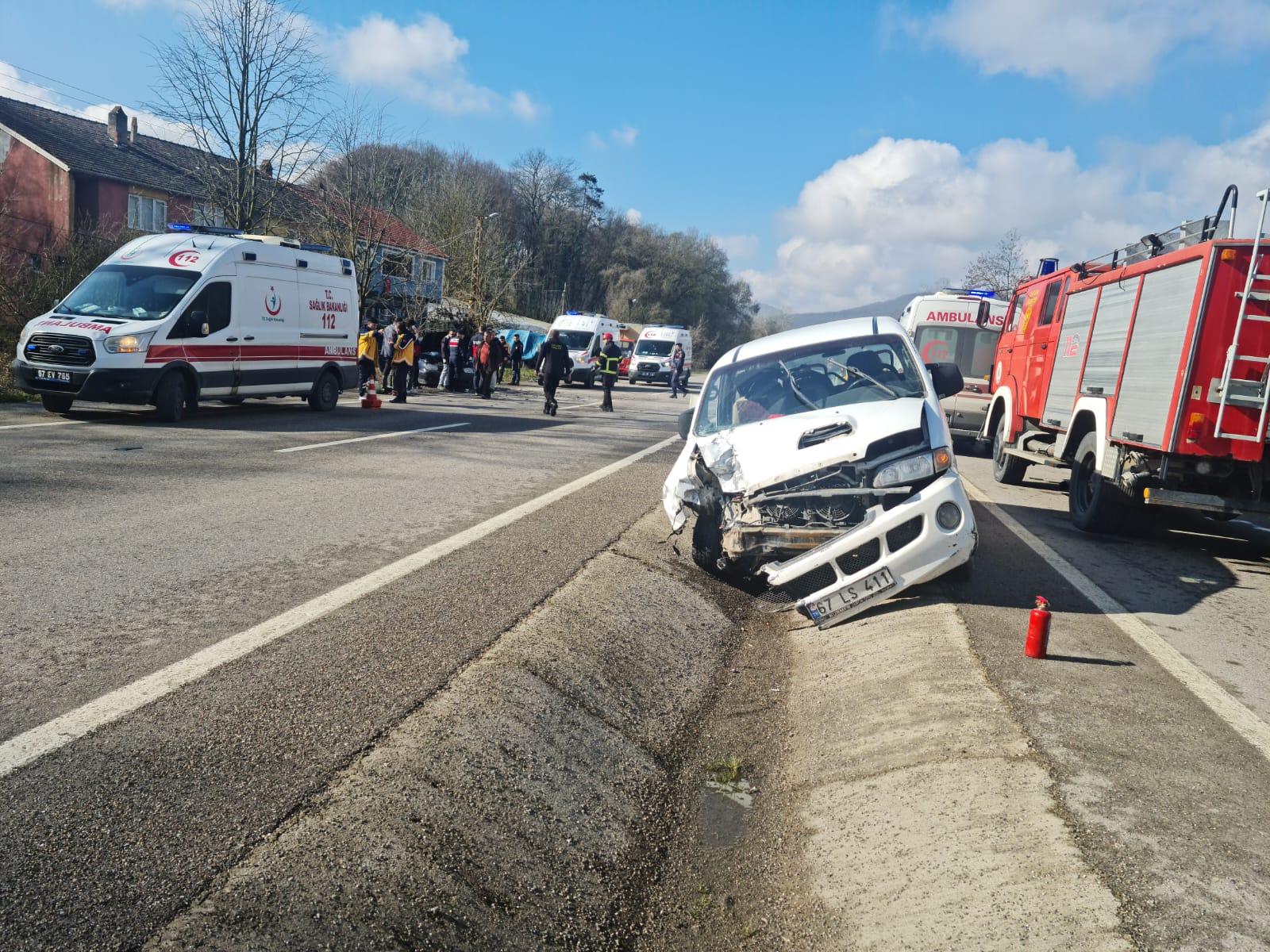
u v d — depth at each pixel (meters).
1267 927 2.54
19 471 8.53
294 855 2.61
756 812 3.65
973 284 34.53
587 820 3.33
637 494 9.30
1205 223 8.02
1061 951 2.45
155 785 2.93
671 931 2.88
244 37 25.47
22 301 19.69
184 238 14.77
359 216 29.86
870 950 2.64
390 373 23.44
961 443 19.30
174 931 2.27
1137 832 3.02
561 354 20.22
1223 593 6.78
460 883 2.73
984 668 4.53
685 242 102.94
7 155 39.19
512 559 6.22
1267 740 3.88
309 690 3.76
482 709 3.70
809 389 6.93
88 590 5.00
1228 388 7.69
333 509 7.70
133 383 13.02
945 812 3.23
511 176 94.25
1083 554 8.01
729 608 6.26
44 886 2.39
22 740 3.17
